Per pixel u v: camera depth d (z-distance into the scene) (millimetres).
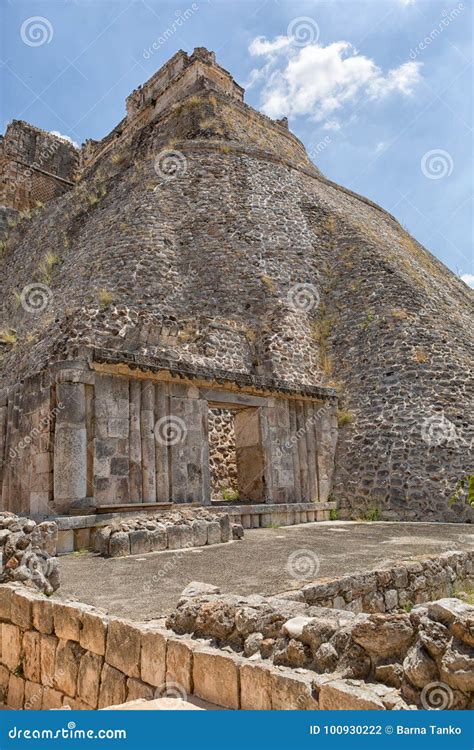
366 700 2496
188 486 10344
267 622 3326
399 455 13375
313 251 19828
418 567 6406
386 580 5883
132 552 7566
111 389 9609
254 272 18234
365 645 2807
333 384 15781
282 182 22578
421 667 2506
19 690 4441
